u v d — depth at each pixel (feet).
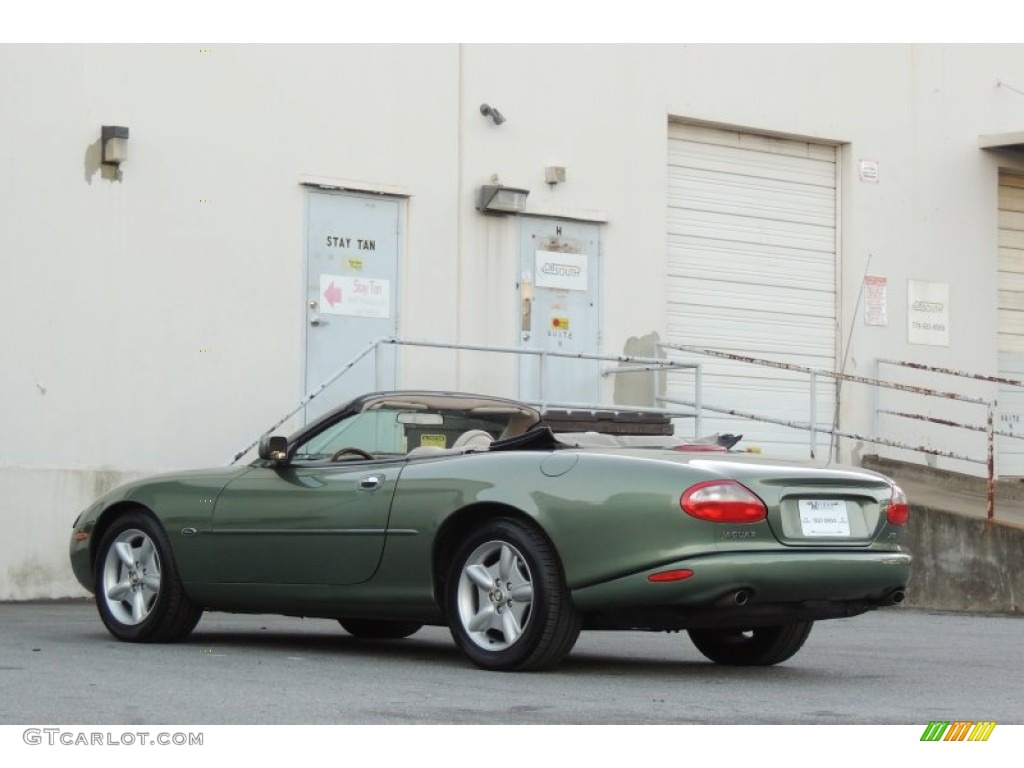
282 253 43.83
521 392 47.98
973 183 58.59
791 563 21.09
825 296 55.72
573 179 49.19
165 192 42.01
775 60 53.98
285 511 24.86
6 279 39.60
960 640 31.71
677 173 52.49
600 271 49.67
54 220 40.34
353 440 25.54
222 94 43.04
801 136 54.75
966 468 57.98
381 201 45.68
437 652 26.30
